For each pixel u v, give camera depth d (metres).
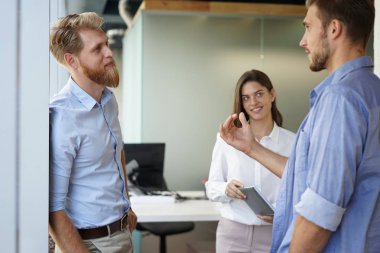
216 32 6.05
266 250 3.15
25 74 1.96
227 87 6.08
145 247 5.67
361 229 1.81
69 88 2.27
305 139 1.88
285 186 1.99
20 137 1.99
